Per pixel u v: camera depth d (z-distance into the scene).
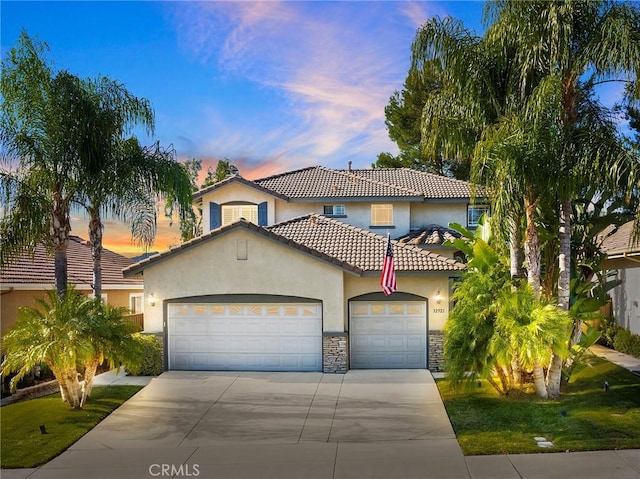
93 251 17.67
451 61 14.10
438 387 15.24
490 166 12.89
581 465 9.38
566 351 12.46
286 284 17.52
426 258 18.02
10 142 16.05
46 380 17.22
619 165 12.09
